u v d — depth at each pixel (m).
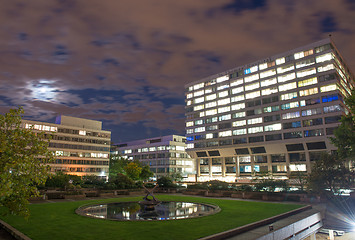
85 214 20.58
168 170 125.00
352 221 24.09
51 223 17.20
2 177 11.26
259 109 91.75
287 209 24.38
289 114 84.44
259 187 37.03
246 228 16.09
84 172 109.25
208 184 44.25
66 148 105.50
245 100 95.94
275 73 89.50
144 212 22.47
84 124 115.50
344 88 82.81
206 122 107.00
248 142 93.12
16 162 11.93
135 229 15.56
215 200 33.22
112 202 29.22
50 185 41.19
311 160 80.81
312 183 31.56
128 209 24.23
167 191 47.41
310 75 81.38
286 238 17.03
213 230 15.27
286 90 86.00
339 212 26.75
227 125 100.06
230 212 22.48
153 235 14.15
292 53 86.31
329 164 32.53
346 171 31.84
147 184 51.56
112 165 109.81
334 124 74.81
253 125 92.44
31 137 13.37
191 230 15.30
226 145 99.12
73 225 16.61
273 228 16.47
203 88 110.56
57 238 13.47
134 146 145.12
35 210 22.95
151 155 135.12
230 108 100.06
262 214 21.38
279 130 85.75
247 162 97.44
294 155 85.00
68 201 30.52
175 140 135.25
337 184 31.73
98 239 13.37
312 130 78.75
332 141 31.48
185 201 31.41
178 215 20.91
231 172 102.25
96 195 37.53
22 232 14.66
